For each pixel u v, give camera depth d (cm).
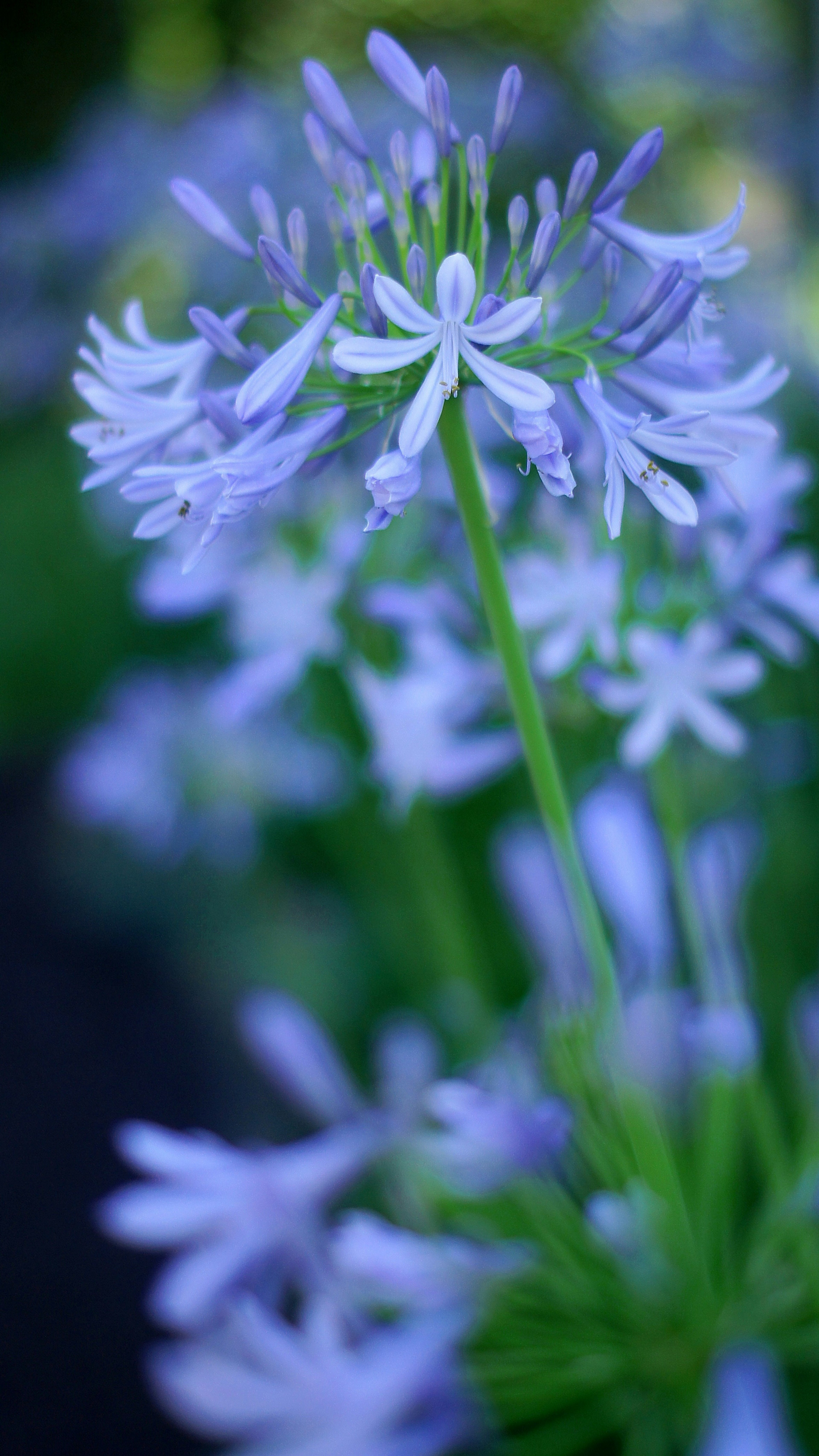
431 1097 93
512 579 93
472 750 97
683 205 245
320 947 172
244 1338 92
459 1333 92
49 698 324
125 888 241
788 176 288
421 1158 97
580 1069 90
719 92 276
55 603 301
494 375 77
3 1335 192
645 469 79
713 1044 91
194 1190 96
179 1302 95
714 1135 92
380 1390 92
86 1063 242
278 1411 92
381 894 158
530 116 189
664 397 82
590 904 85
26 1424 175
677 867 93
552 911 97
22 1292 199
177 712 187
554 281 84
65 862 263
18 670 312
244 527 102
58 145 411
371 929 163
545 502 93
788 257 243
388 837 156
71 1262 205
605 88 269
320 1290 96
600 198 81
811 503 150
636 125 279
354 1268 91
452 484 85
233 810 185
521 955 145
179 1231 95
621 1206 89
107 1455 168
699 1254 92
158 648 243
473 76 203
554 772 84
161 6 680
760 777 125
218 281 173
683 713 91
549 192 80
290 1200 95
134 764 188
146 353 83
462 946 120
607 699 91
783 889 121
